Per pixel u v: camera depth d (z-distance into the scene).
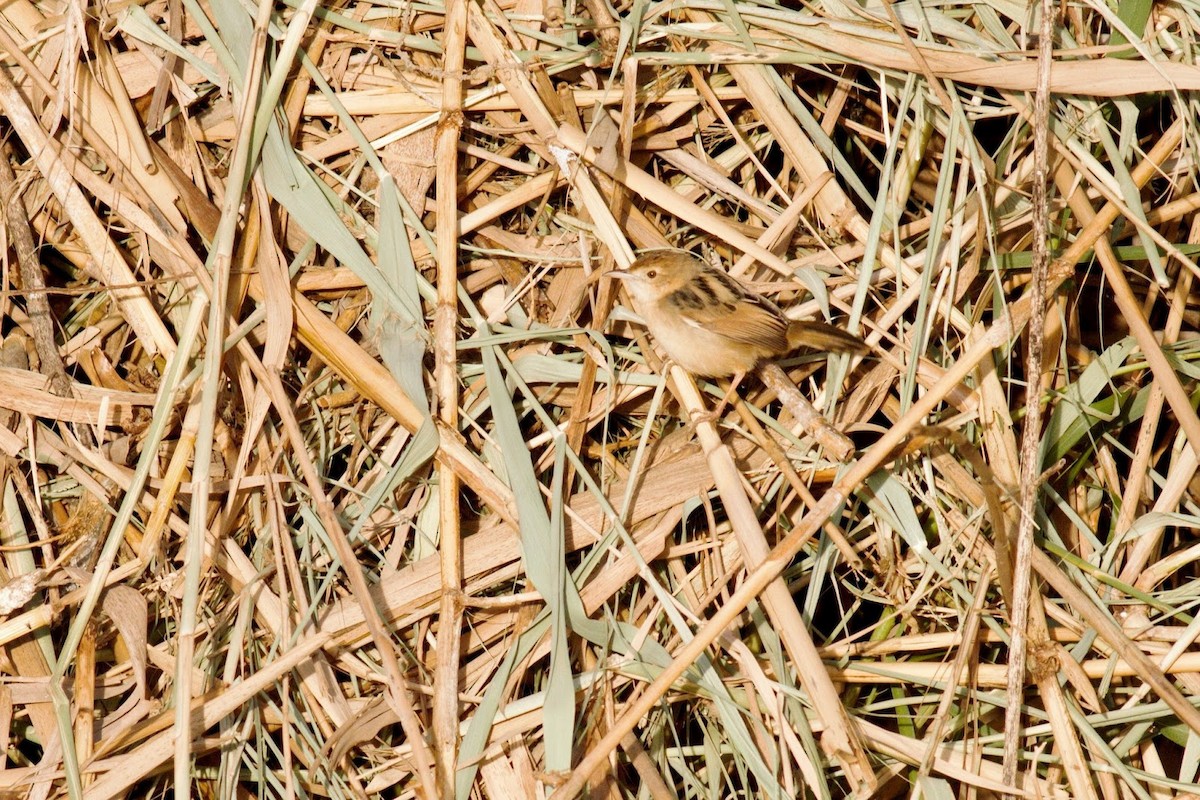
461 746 6.30
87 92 7.34
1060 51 7.20
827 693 6.36
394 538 7.14
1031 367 6.41
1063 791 6.60
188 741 5.84
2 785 6.41
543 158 7.66
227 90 7.41
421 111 7.54
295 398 7.27
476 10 7.50
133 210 7.25
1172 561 7.08
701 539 7.12
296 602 6.83
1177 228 7.77
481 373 7.29
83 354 7.32
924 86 7.48
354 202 7.57
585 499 7.01
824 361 7.51
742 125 7.82
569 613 6.56
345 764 6.66
